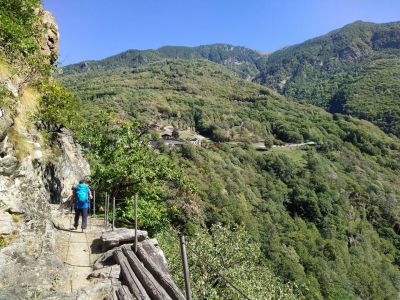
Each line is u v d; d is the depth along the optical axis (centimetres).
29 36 1559
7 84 1223
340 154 15788
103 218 1684
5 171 891
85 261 919
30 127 1431
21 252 743
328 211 10450
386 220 11206
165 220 2125
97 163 1953
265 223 8356
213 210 6600
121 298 684
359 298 6638
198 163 9719
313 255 7506
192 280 1616
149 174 1920
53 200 1606
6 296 591
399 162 15862
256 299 1634
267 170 12719
